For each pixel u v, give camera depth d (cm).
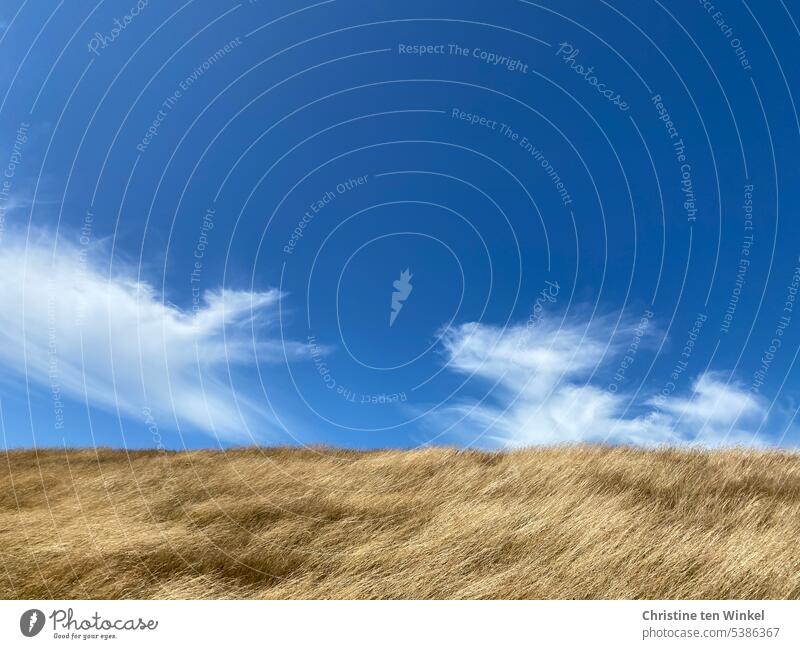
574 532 753
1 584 650
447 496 952
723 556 668
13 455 1441
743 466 1072
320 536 802
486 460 1216
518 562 695
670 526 759
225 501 971
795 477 982
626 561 672
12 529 816
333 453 1404
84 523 856
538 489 959
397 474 1112
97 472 1218
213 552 750
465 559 707
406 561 706
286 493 1016
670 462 1102
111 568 692
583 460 1111
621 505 851
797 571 637
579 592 622
